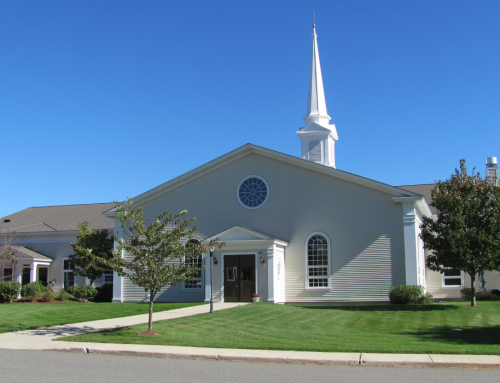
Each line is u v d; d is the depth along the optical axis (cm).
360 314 2178
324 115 3584
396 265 2656
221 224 2959
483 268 2286
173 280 1673
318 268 2784
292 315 2130
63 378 1043
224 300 2772
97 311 2353
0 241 3616
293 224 2850
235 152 2973
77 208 4312
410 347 1388
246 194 2950
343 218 2778
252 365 1216
